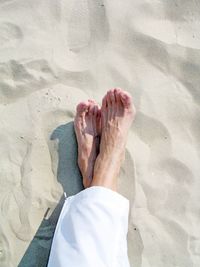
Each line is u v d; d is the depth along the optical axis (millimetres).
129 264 819
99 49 963
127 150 911
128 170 900
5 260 830
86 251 745
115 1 993
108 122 908
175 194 901
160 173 910
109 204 789
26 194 861
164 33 989
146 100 945
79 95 934
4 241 836
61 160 897
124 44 973
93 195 799
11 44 937
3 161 873
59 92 927
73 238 765
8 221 845
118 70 957
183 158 922
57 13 969
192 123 946
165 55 977
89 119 923
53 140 902
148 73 964
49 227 854
